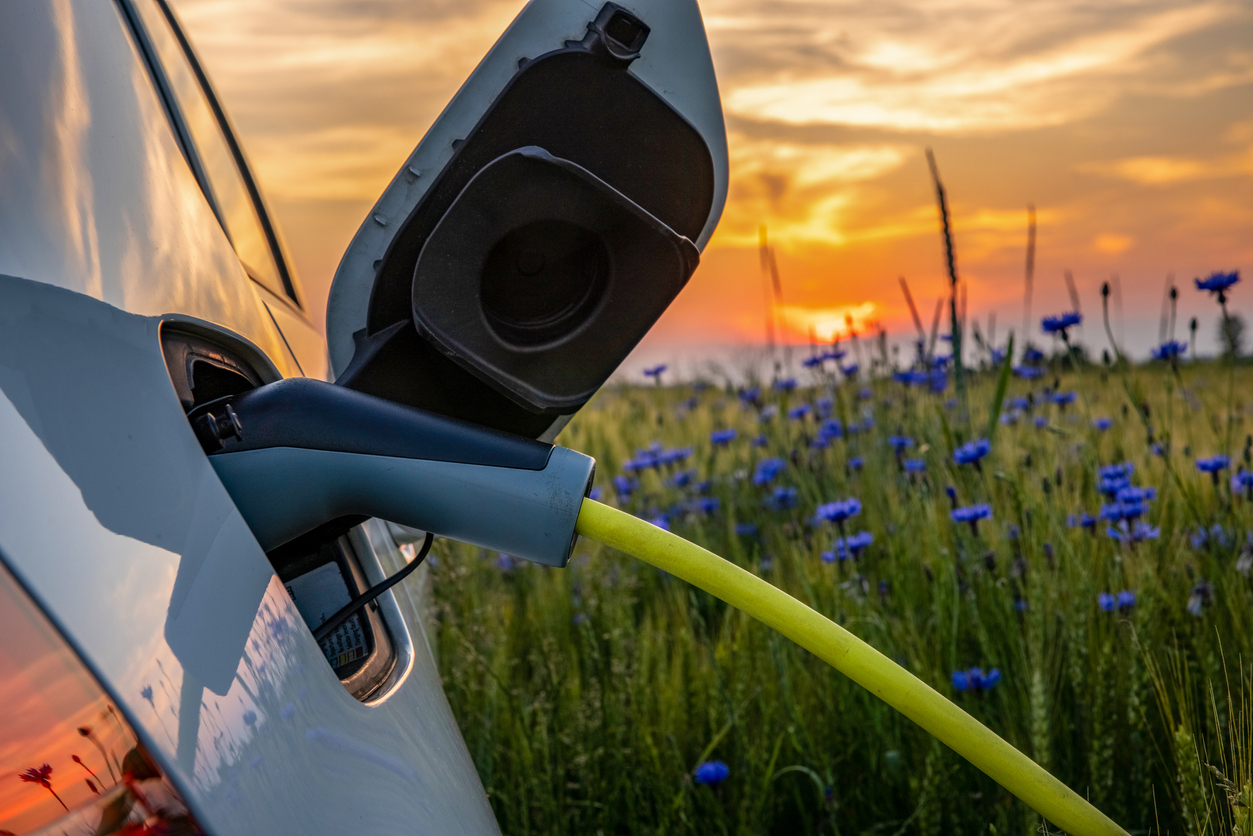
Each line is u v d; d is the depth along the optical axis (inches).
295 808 20.7
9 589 17.8
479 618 108.3
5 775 17.1
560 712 86.5
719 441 171.6
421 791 26.1
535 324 31.8
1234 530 98.5
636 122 32.7
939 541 100.8
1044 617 79.1
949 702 28.3
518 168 29.0
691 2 33.5
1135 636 66.2
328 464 26.0
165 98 56.9
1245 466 105.7
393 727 27.7
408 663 34.7
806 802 83.0
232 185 73.6
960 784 74.0
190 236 32.1
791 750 83.7
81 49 28.8
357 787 23.2
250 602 23.0
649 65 33.1
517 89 32.0
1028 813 64.8
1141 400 114.7
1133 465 112.3
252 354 32.7
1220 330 107.5
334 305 34.8
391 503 26.4
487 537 27.1
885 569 106.6
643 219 30.3
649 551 27.3
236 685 21.0
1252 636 76.0
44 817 17.3
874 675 27.9
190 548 21.9
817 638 27.7
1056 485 106.3
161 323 26.0
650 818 77.4
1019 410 148.4
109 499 20.5
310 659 24.7
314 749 22.6
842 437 152.3
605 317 31.7
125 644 18.8
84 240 24.2
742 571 27.9
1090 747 74.2
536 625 114.0
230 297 33.9
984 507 94.3
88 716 17.9
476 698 93.0
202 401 28.3
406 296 32.8
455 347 30.5
